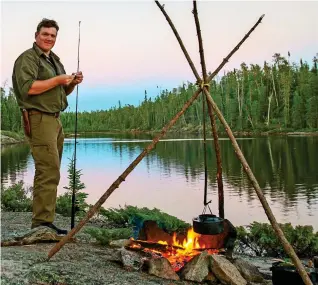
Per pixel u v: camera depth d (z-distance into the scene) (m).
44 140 4.60
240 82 110.75
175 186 20.05
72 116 117.69
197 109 117.25
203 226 4.38
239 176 23.89
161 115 141.12
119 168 30.03
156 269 4.09
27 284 3.30
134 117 169.38
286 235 6.93
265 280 4.61
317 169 26.06
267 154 38.78
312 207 14.00
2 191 9.80
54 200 4.83
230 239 4.79
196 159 36.34
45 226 4.70
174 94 146.12
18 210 9.07
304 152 39.09
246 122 90.81
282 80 89.69
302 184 20.16
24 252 4.05
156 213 7.21
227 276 4.10
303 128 80.12
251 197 16.25
